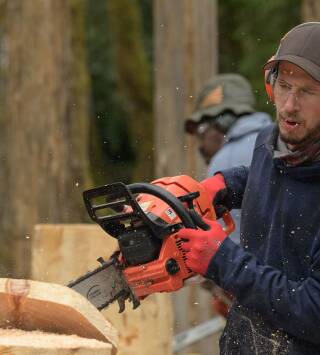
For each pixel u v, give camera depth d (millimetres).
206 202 7281
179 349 13852
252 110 11516
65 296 4898
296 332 6434
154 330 10141
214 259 6512
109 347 4629
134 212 6613
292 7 29094
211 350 15656
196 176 17719
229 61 33531
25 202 20469
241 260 6484
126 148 38156
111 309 9961
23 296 4902
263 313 6473
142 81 33250
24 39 20500
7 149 21156
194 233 6578
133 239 6723
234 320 7004
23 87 20516
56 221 20484
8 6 20641
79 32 24172
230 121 11562
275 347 6719
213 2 18297
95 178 35750
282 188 6672
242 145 10797
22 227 20453
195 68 18141
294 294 6344
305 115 6375
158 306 10188
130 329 10016
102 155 37469
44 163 20484
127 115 37000
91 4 37344
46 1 20484
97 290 6785
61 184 20578
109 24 35906
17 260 20359
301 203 6535
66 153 20734
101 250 10539
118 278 6828
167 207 6777
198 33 18156
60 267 10602
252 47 29844
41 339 4707
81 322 4898
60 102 20641
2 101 24000
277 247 6664
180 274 6727
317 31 6438
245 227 6938
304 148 6484
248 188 6965
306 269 6535
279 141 6738
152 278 6715
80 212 20875
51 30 20531
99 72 37469
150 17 38281
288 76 6398
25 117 20516
